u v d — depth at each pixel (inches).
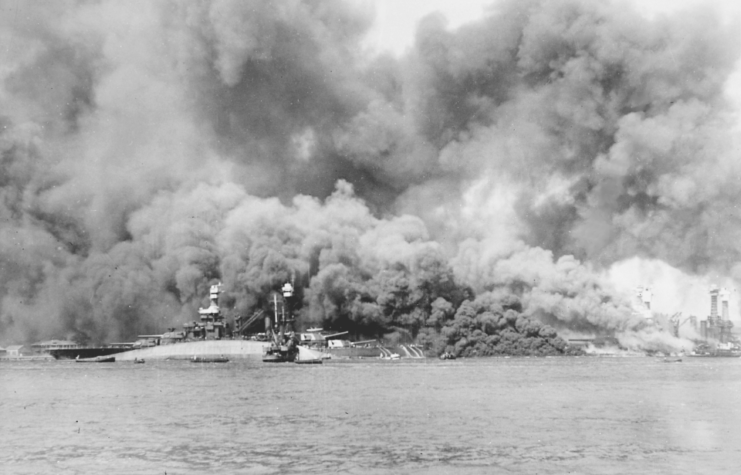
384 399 4387.3
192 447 2758.4
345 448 2704.2
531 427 3166.8
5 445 2829.7
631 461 2437.3
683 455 2524.6
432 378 6181.1
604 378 6127.0
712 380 5905.5
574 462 2425.0
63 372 7465.6
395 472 2316.7
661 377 6309.1
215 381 6003.9
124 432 3129.9
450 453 2591.0
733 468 2330.2
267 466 2413.9
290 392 4916.3
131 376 6752.0
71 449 2738.7
